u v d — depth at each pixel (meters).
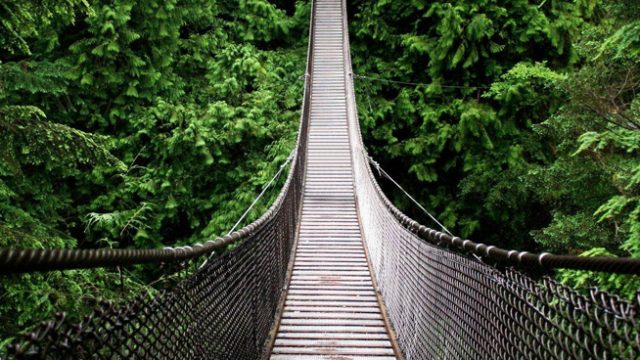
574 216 7.72
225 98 15.89
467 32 15.60
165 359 2.11
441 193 16.56
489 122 14.87
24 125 5.20
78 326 1.46
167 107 14.52
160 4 15.52
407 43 17.23
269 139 15.09
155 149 14.48
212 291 2.90
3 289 5.51
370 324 6.07
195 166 14.58
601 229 7.13
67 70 13.48
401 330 5.32
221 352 3.10
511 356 2.25
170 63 16.61
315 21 19.53
